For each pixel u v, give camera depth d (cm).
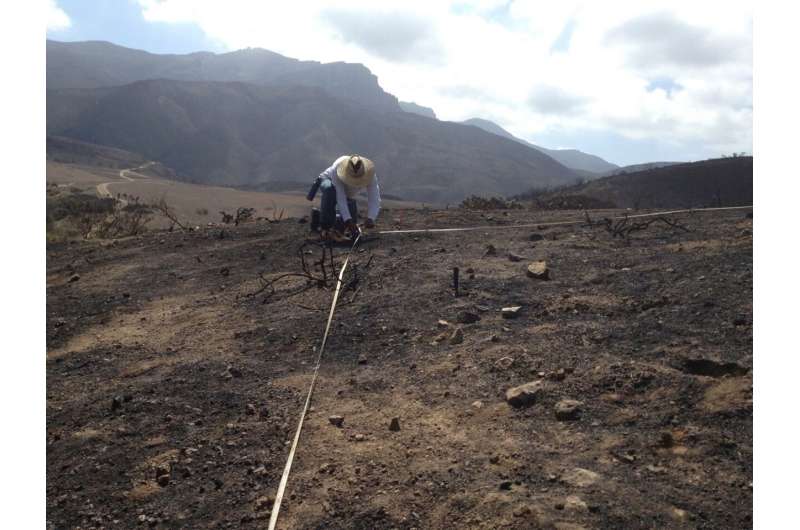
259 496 288
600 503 249
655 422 305
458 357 415
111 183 6812
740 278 468
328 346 466
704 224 723
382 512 265
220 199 5222
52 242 1101
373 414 355
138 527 275
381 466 300
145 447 342
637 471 270
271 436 342
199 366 452
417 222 931
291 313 550
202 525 273
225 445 337
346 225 797
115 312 616
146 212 2247
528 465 283
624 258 592
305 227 932
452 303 520
